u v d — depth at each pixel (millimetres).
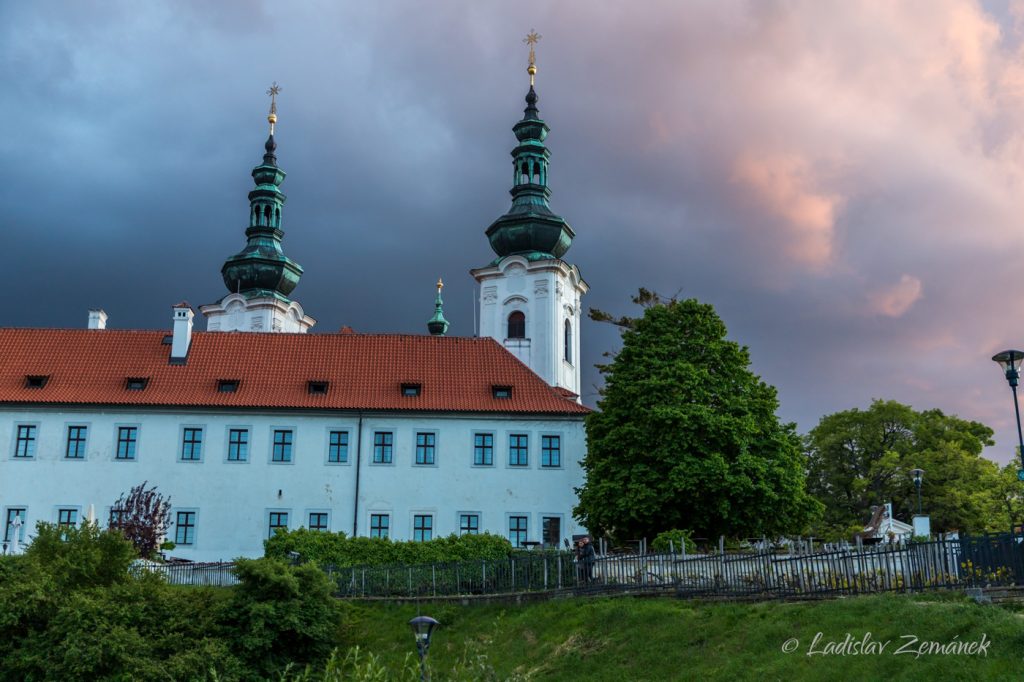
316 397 57062
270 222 90438
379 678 20625
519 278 77688
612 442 48469
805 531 59312
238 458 55781
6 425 55656
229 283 89188
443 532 55125
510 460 56094
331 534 44156
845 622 22359
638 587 30734
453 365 59906
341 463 55812
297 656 30797
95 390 56719
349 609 33594
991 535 22016
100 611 30219
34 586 30797
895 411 87125
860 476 87062
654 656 25359
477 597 34562
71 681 28219
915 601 22297
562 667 27047
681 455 46719
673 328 50781
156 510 52938
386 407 56312
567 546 50469
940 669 18953
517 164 82062
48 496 54750
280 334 61562
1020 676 17750
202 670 28766
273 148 92312
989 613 20281
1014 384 28016
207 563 43531
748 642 23688
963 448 86250
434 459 56031
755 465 46594
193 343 60531
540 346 76125
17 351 59188
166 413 56062
